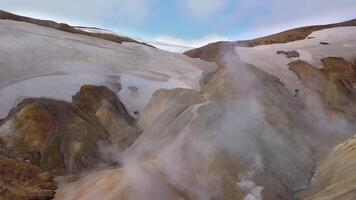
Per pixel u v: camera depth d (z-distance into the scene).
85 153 28.84
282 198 22.22
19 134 30.62
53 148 29.44
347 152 23.97
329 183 22.27
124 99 37.78
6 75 37.06
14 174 25.66
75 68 40.25
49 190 24.42
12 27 45.69
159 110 32.12
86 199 21.78
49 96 35.47
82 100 35.25
